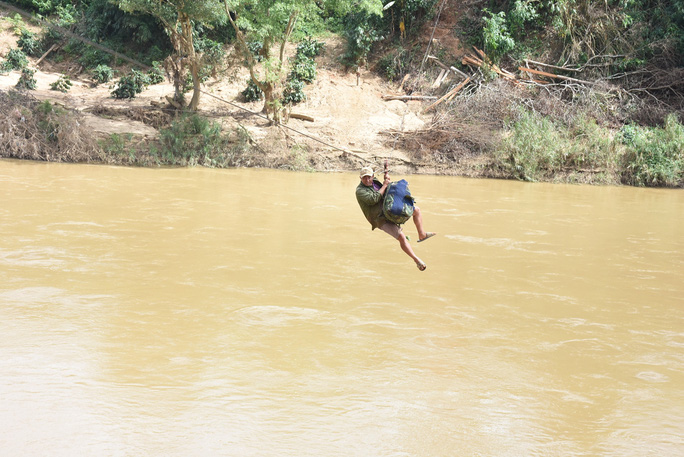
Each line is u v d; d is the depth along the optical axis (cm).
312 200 1891
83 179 2102
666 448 548
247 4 2842
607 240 1478
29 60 3553
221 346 748
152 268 1080
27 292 920
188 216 1552
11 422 549
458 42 3525
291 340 778
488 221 1672
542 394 652
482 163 2833
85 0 3862
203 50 3481
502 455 529
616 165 2789
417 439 549
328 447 529
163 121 2933
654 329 868
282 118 3005
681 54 3186
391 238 1410
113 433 536
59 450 507
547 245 1398
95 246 1212
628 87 3181
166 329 798
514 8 3334
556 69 3269
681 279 1141
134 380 645
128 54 3631
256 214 1622
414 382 669
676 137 2769
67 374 654
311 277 1066
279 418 575
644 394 660
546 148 2759
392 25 3653
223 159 2722
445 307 936
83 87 3378
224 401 605
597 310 946
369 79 3469
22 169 2298
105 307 873
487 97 3072
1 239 1229
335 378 671
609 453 537
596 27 3238
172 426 552
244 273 1074
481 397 639
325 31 3762
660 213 1934
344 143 2939
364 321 859
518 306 953
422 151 2914
